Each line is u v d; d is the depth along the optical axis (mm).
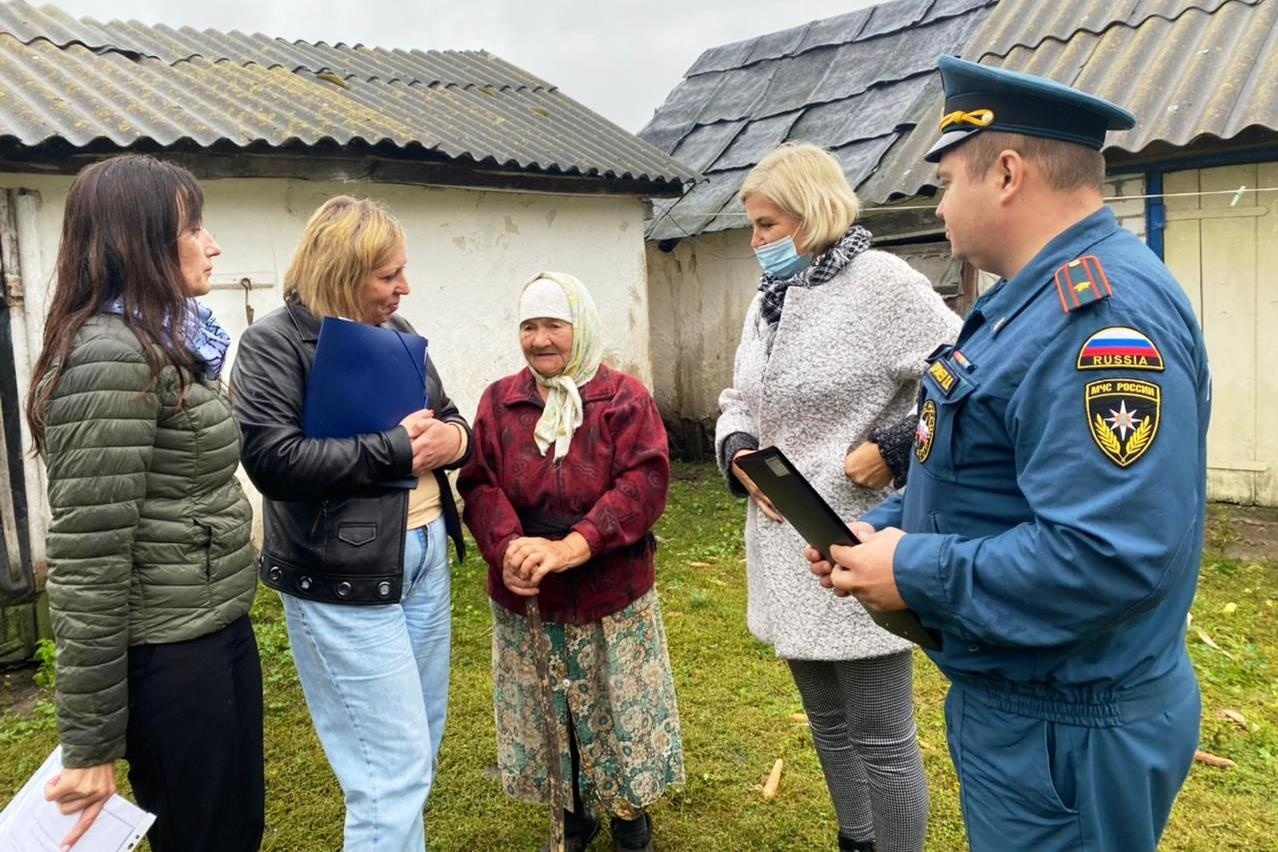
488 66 8086
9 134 3680
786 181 2037
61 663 1553
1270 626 3824
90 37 5426
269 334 1960
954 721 1460
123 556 1569
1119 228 1325
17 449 4043
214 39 6492
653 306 8289
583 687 2309
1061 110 1289
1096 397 1166
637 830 2438
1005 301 1335
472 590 4625
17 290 4031
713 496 6617
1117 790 1284
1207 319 5320
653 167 6715
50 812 1603
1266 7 5359
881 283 2002
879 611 1438
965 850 2473
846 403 2047
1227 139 4633
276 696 3537
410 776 1977
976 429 1328
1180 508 1139
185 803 1726
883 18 8086
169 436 1642
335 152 4902
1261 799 2650
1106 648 1264
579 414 2260
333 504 1933
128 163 1646
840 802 2287
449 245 5832
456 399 5934
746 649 3863
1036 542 1191
